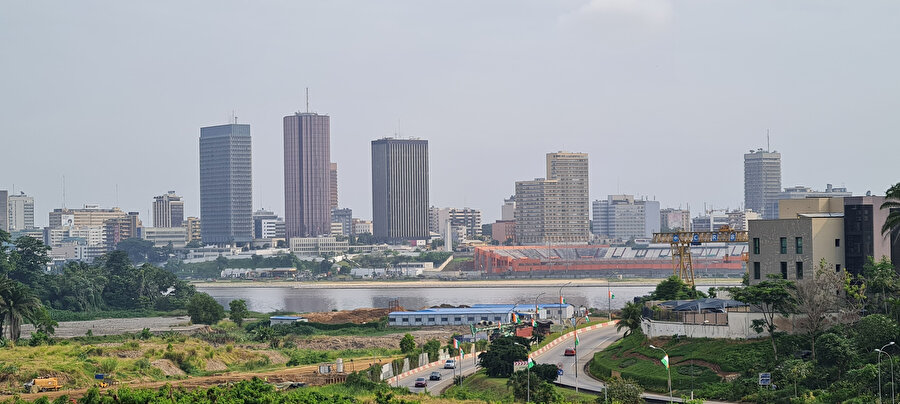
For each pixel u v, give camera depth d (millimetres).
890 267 196125
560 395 178625
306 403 159375
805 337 188000
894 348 174250
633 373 197625
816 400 159875
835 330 183875
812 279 190500
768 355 186250
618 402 170625
